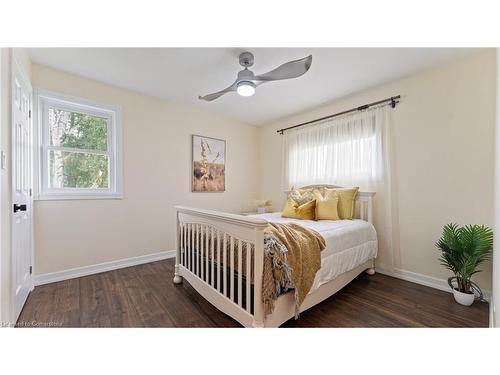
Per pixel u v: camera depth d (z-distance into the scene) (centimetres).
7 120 137
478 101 203
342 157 306
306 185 355
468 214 208
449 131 219
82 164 260
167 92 293
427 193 234
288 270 139
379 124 268
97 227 263
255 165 447
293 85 268
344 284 211
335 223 240
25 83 186
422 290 219
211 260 174
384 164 265
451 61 215
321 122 338
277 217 289
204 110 362
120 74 245
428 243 232
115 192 278
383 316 171
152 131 309
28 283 200
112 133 279
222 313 174
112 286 223
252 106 341
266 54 205
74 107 252
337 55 205
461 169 212
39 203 225
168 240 324
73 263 246
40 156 229
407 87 247
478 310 179
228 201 403
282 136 405
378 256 269
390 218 258
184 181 343
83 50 200
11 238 141
